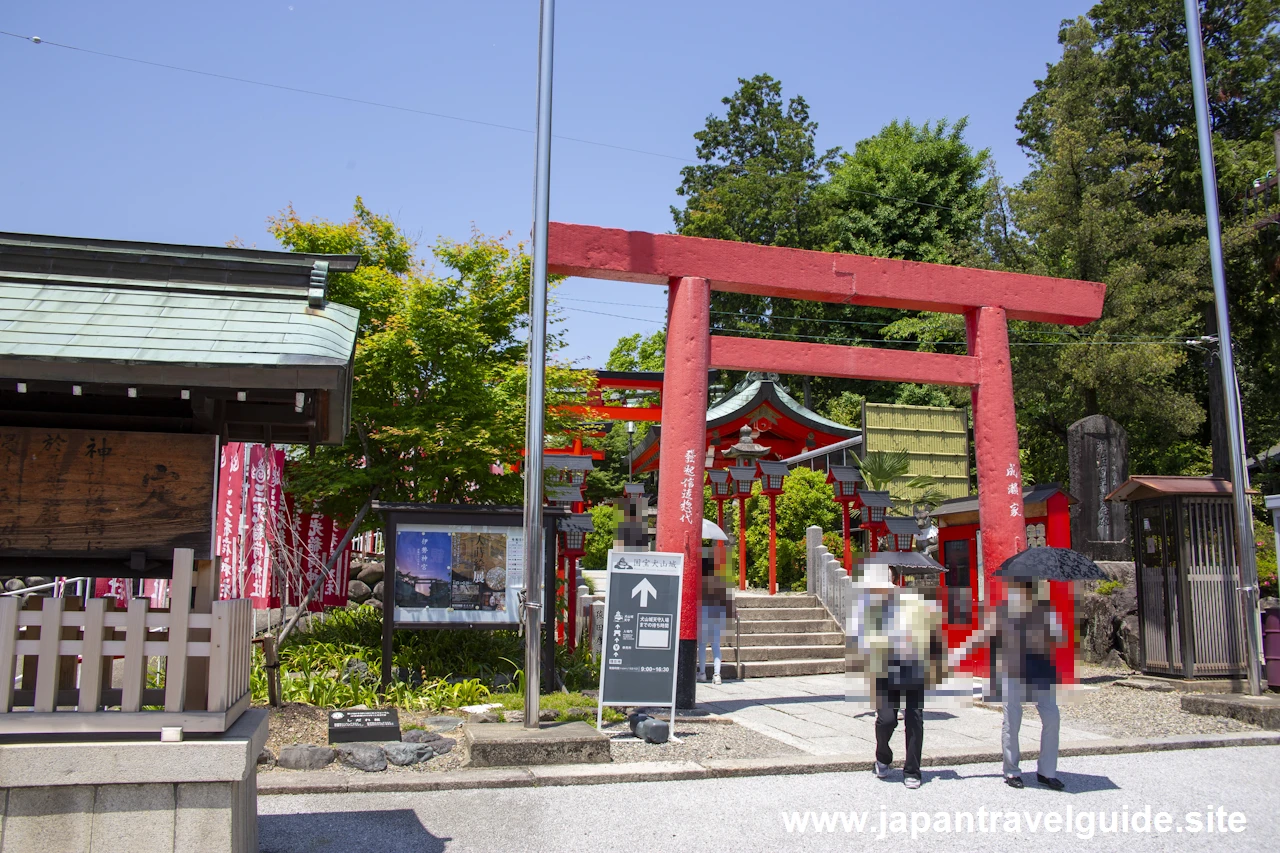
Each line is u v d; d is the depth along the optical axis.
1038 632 7.05
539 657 8.21
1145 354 20.95
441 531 9.90
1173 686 11.59
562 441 13.74
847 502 16.73
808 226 38.16
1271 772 7.75
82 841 4.32
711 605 12.93
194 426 5.20
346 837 5.67
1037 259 24.19
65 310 4.79
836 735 8.99
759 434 27.20
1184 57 26.31
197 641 4.86
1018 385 23.59
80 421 5.08
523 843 5.61
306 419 5.63
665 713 9.64
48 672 4.45
